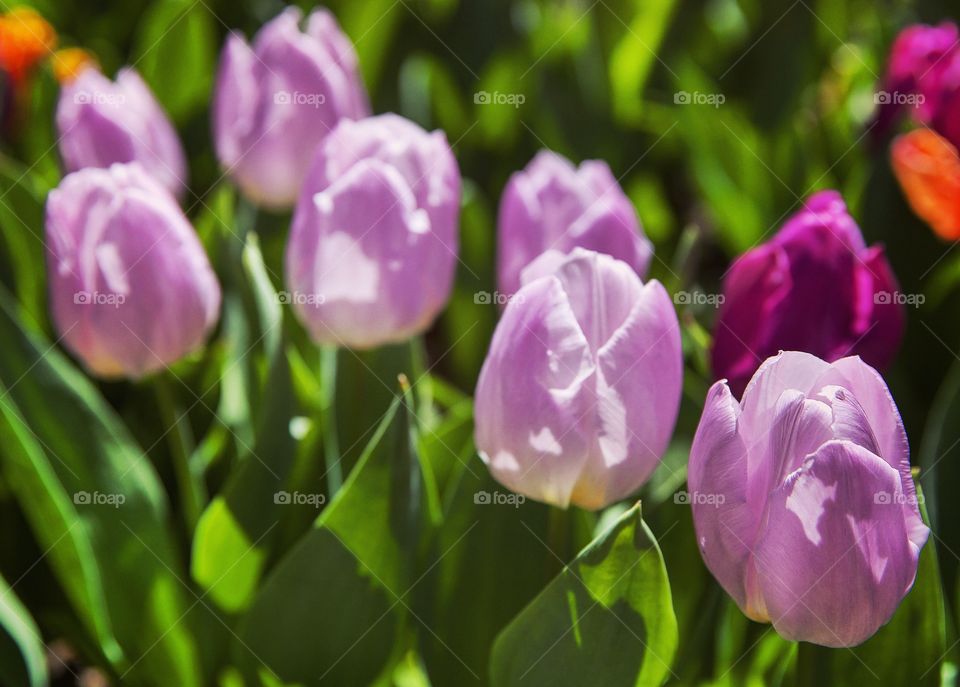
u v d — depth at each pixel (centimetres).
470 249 122
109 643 104
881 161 117
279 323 103
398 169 102
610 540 95
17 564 108
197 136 128
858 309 98
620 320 95
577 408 94
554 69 142
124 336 102
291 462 104
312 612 100
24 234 112
